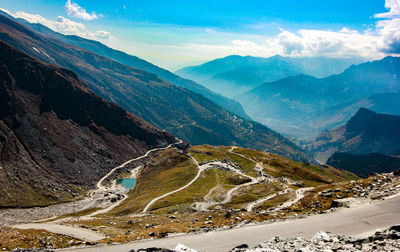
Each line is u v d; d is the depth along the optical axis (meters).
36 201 191.25
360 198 51.94
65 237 71.19
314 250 24.44
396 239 24.25
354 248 23.75
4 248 54.56
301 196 98.31
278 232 40.50
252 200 134.75
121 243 42.84
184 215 103.88
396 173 64.56
